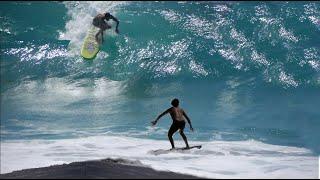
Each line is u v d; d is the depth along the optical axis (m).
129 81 76.38
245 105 67.31
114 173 37.31
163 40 84.75
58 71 79.12
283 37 83.06
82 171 38.16
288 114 63.47
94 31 86.19
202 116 63.56
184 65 79.25
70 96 71.38
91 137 54.97
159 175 36.88
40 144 52.25
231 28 85.88
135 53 82.56
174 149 49.00
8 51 83.38
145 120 62.31
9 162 45.50
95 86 75.00
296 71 75.75
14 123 60.59
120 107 67.25
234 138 54.97
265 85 73.44
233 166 43.97
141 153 48.62
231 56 80.38
